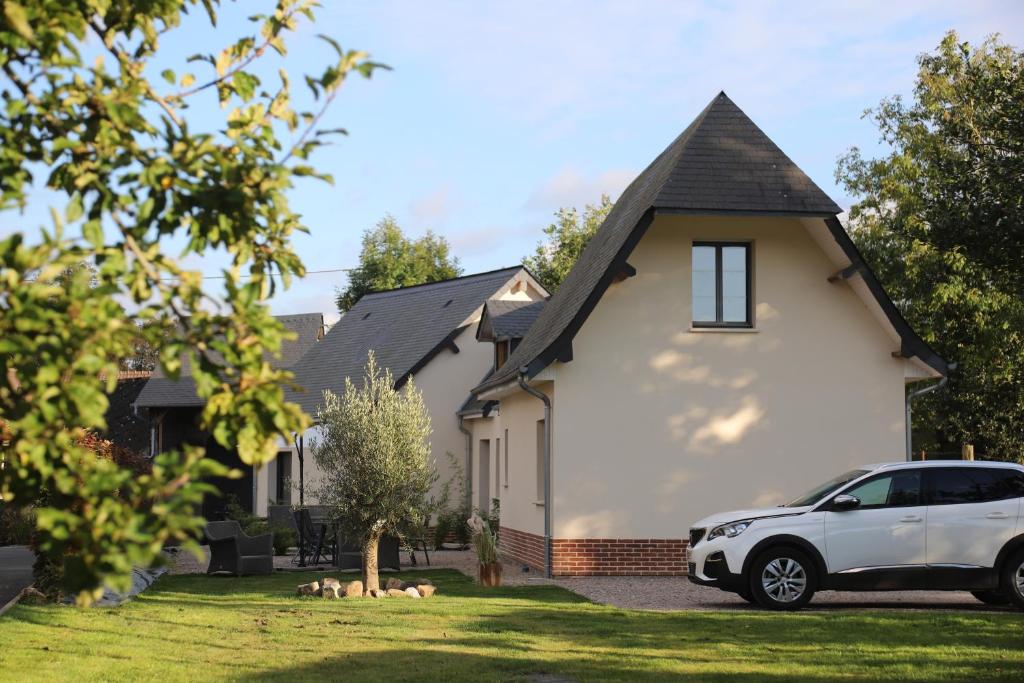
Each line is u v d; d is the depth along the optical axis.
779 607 14.17
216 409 4.45
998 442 33.72
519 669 9.58
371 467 16.28
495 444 28.53
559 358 19.17
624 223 22.30
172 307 4.47
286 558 25.09
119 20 5.17
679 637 11.41
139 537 3.85
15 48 4.59
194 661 10.05
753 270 20.09
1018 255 15.84
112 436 42.81
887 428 20.17
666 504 19.52
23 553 23.33
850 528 14.25
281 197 4.61
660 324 19.86
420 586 16.16
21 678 9.12
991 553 14.16
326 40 4.46
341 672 9.48
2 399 4.20
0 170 4.46
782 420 19.95
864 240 39.94
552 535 19.31
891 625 12.21
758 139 20.31
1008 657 10.03
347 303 61.50
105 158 4.56
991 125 16.58
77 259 4.13
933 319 34.81
